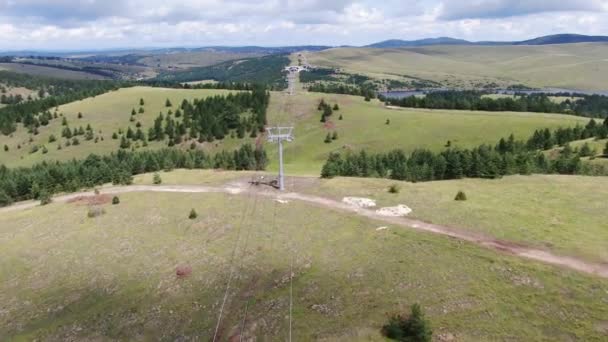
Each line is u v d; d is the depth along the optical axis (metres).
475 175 81.75
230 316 37.44
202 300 40.56
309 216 53.91
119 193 75.25
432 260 38.53
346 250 43.47
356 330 31.19
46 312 43.41
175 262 47.94
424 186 61.75
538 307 30.58
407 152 136.00
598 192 52.19
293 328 33.41
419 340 28.53
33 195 89.56
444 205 51.62
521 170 68.38
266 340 33.09
